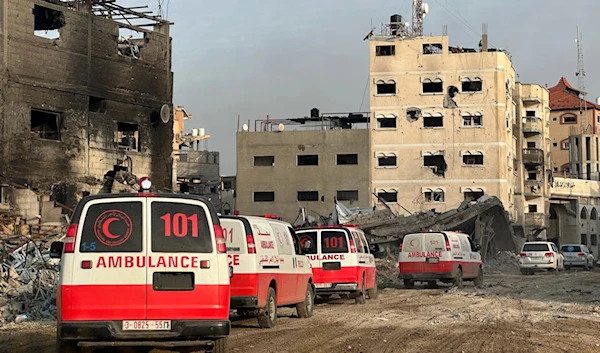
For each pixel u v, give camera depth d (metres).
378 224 49.41
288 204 78.50
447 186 80.06
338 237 21.95
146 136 48.22
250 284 14.84
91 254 9.73
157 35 48.94
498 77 80.31
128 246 9.77
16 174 40.78
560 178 98.12
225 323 9.82
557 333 14.46
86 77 44.56
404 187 80.69
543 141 92.06
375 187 80.88
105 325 9.57
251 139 79.50
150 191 10.31
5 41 40.41
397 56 82.12
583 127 116.44
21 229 34.50
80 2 45.00
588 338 13.77
